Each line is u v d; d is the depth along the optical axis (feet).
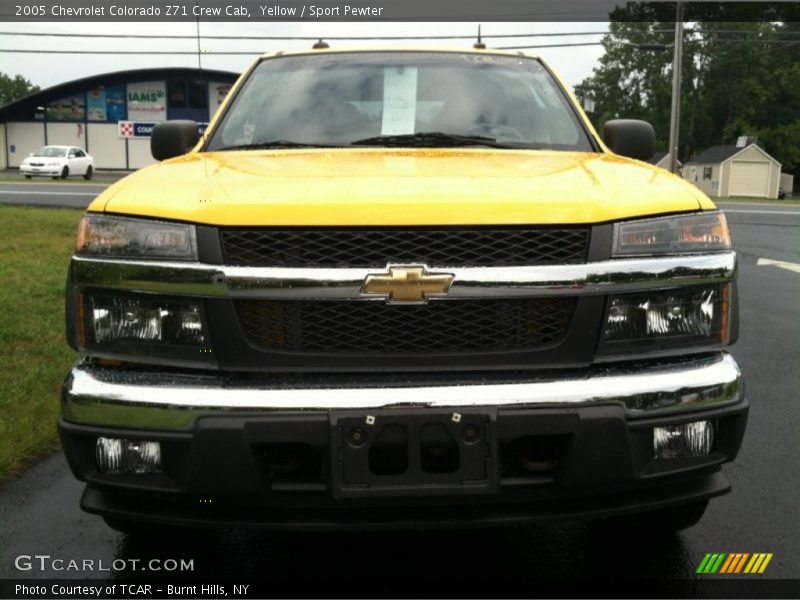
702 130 258.98
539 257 8.45
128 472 8.56
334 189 8.77
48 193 84.89
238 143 12.32
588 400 8.23
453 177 9.27
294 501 8.27
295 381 8.29
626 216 8.71
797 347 22.24
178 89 205.05
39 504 11.94
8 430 14.35
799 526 11.14
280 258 8.39
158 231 8.62
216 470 8.14
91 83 203.72
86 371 8.71
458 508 8.38
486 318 8.41
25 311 24.29
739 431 8.93
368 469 8.00
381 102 12.90
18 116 205.87
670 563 10.05
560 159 11.00
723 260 8.95
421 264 8.28
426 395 8.05
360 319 8.36
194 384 8.36
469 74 13.60
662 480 8.63
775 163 230.48
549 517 8.48
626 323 8.64
